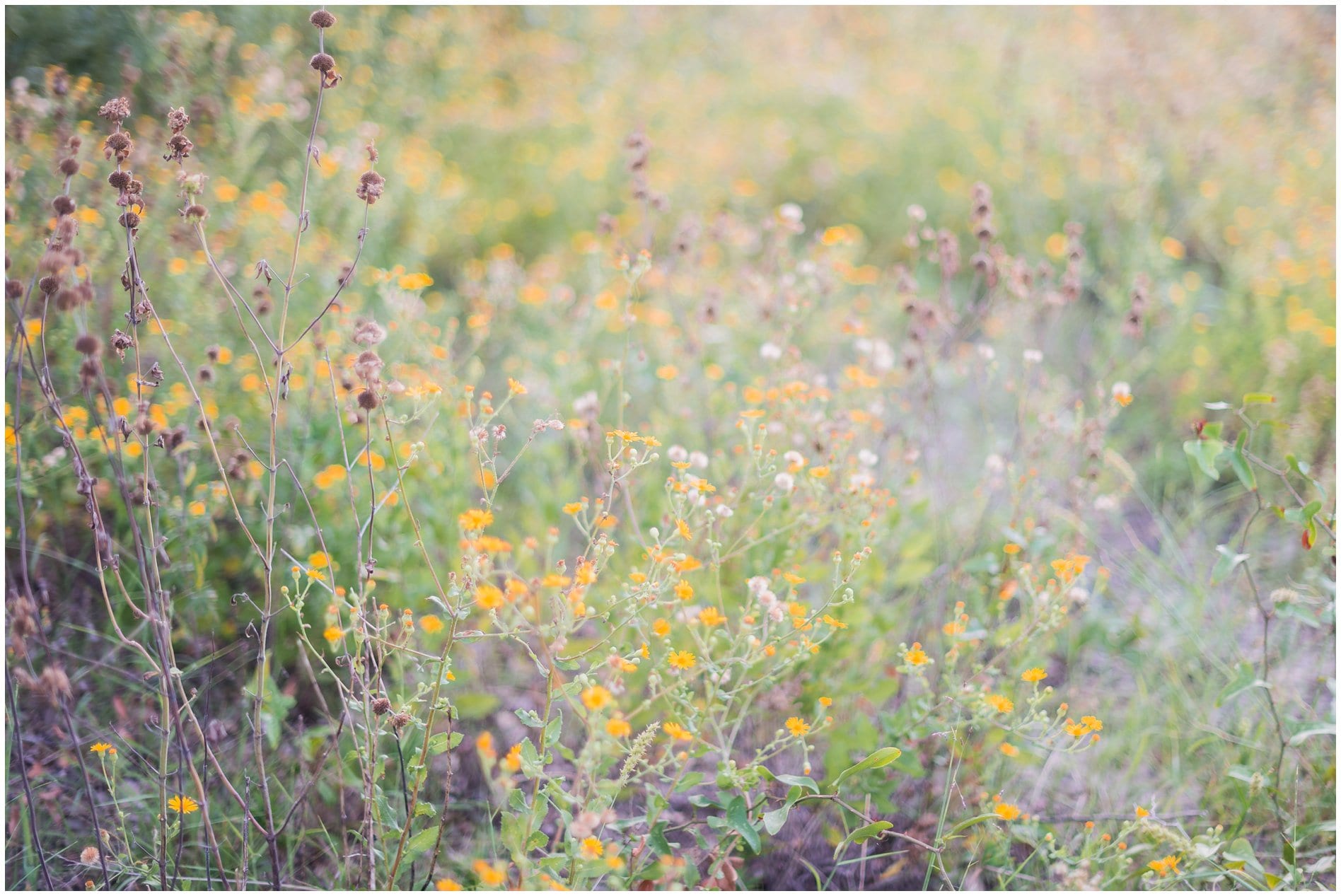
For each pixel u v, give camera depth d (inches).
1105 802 93.9
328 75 71.0
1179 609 118.0
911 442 123.6
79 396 104.0
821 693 91.4
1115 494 141.9
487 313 141.5
